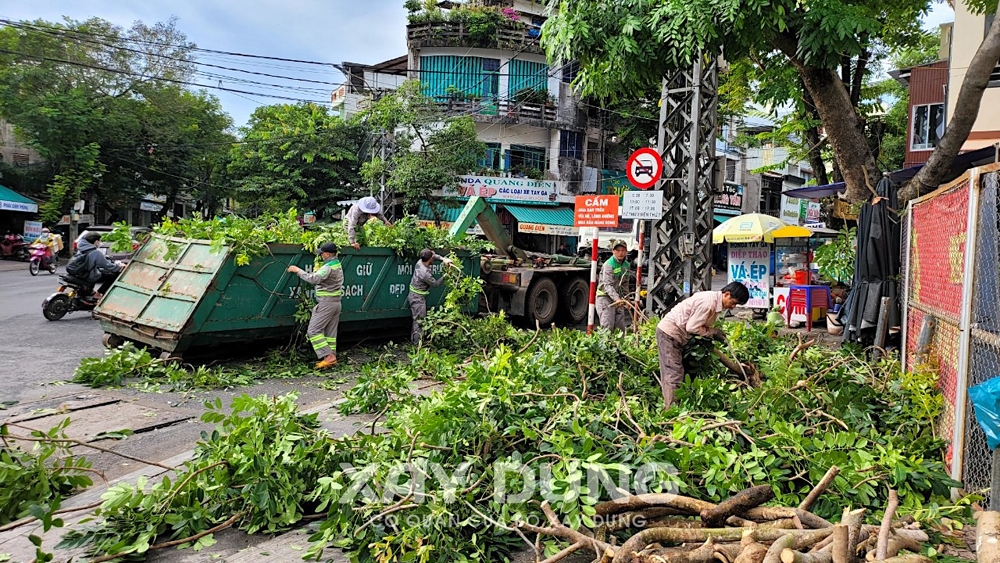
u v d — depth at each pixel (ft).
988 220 13.89
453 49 98.99
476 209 44.21
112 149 95.40
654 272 33.17
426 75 99.91
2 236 97.14
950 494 13.55
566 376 17.89
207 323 26.81
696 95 31.68
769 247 53.42
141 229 54.13
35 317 40.57
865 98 60.13
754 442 13.91
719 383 18.40
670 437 13.82
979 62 23.48
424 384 23.59
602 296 33.88
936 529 12.12
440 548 11.16
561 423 13.80
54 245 73.36
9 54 83.66
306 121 95.55
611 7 26.25
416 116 87.97
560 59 28.37
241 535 12.87
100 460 16.93
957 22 44.06
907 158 57.67
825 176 52.37
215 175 112.98
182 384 25.05
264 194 93.66
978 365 13.92
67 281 39.52
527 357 18.25
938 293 17.89
